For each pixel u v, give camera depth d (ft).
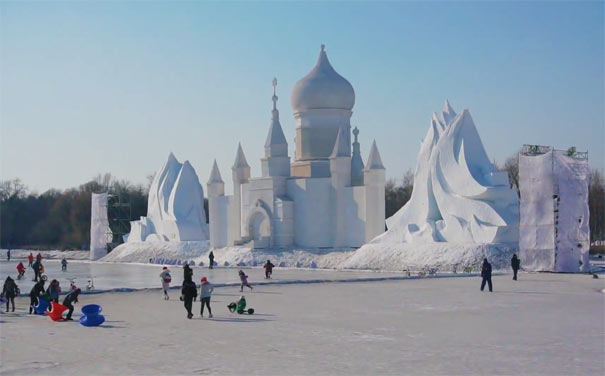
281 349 69.97
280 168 256.93
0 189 510.99
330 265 225.35
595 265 206.28
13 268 263.08
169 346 72.38
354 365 61.67
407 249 213.05
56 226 471.62
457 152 220.43
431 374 57.62
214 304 114.83
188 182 315.99
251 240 258.16
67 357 66.69
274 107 262.06
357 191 240.53
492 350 68.33
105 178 529.04
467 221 212.23
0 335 81.20
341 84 258.37
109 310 107.14
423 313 98.58
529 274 178.60
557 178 184.34
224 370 60.08
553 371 58.49
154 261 277.23
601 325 85.05
